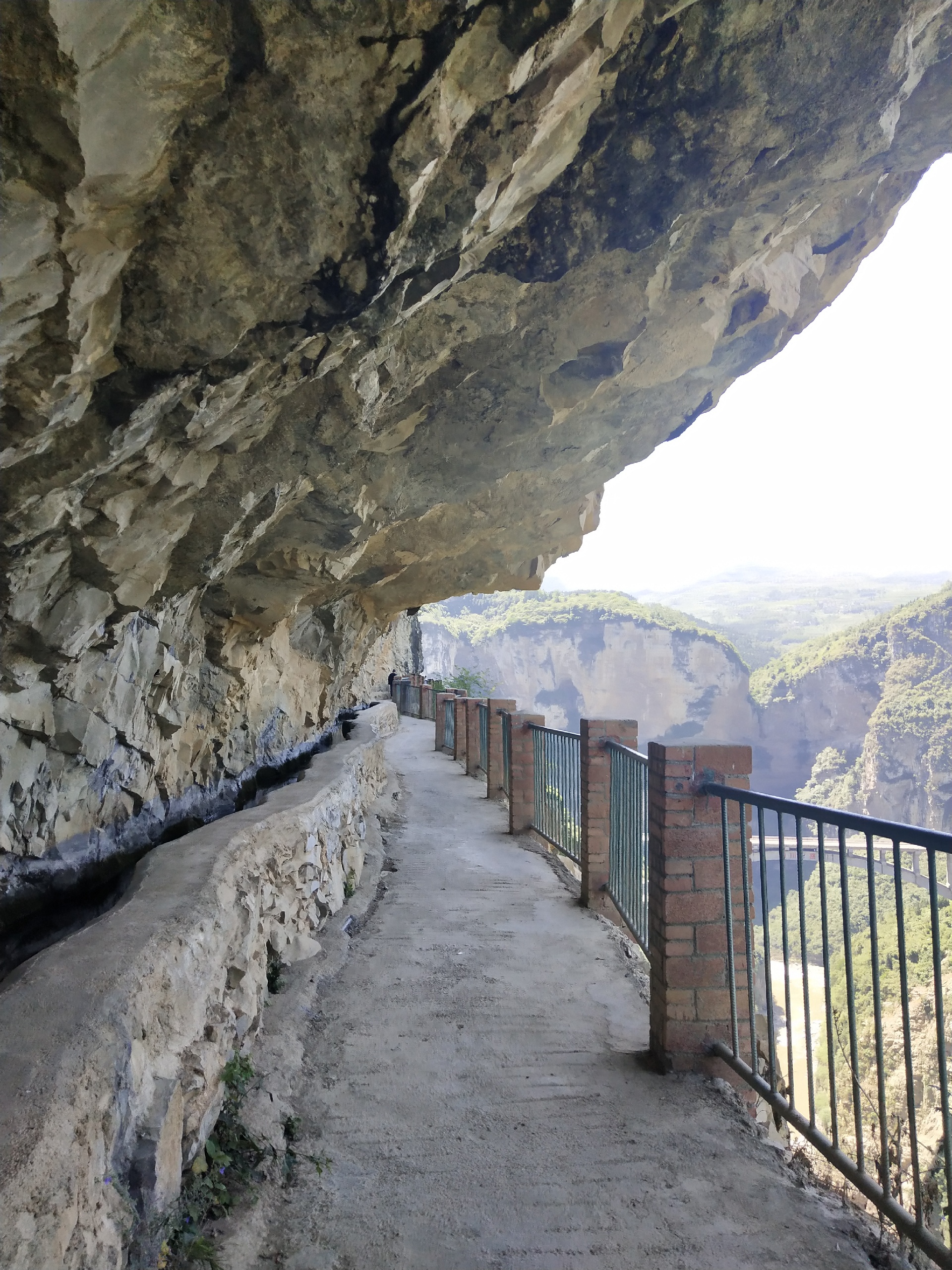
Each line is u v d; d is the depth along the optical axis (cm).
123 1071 185
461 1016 380
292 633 864
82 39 187
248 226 253
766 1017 344
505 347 480
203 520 422
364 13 218
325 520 537
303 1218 233
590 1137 281
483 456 572
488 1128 287
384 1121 289
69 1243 146
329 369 365
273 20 212
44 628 357
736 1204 247
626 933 509
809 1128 252
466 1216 238
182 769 606
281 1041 329
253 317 280
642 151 367
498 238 378
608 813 555
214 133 230
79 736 419
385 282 296
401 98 240
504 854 719
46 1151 145
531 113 281
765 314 552
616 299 465
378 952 464
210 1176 223
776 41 334
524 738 806
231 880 311
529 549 948
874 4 325
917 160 453
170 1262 192
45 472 285
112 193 219
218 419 332
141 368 273
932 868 195
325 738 1103
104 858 471
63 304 228
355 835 611
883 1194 216
